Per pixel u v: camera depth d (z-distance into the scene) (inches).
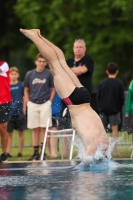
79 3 2253.9
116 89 1024.9
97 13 2220.7
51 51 713.6
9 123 1070.4
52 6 2247.8
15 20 2849.4
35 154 984.9
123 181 607.2
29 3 2303.2
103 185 584.4
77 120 699.4
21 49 2918.3
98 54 2258.9
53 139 1008.2
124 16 2207.2
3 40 2829.7
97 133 694.5
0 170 727.7
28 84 1018.1
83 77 964.6
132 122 1002.1
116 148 908.0
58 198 520.4
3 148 924.0
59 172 690.8
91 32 2332.7
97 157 700.0
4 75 917.8
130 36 2217.0
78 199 514.0
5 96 917.8
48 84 1008.9
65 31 2370.8
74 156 957.2
